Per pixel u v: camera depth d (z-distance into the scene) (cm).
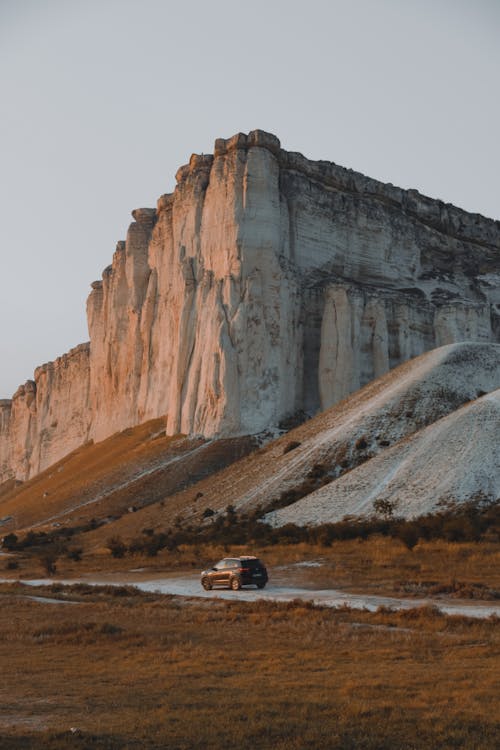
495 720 1212
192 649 1941
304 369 11700
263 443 10325
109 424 14412
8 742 1119
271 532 6050
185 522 7644
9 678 1630
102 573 5156
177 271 12738
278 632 2188
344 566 4225
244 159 11862
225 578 3628
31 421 19862
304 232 12419
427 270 14188
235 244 11381
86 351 17912
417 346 12262
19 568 6134
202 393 11094
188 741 1137
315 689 1452
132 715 1287
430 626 2197
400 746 1105
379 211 13500
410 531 4819
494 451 6275
